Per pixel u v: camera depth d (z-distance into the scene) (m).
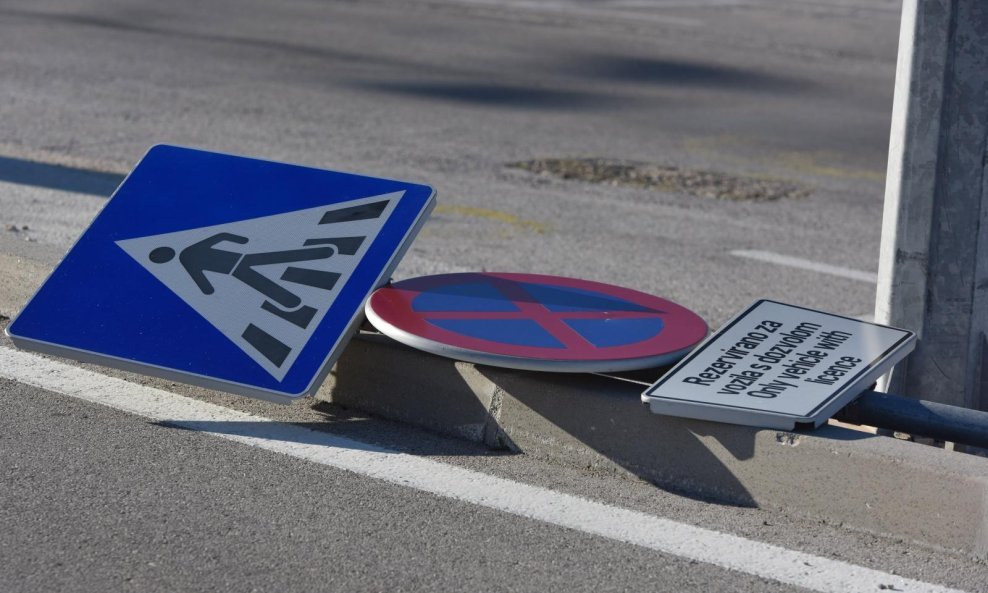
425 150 11.04
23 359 4.79
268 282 4.29
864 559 3.38
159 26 19.05
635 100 15.09
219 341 4.13
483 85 15.54
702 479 3.77
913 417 3.85
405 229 4.37
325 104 13.24
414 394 4.27
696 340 4.21
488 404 4.12
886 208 4.18
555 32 21.53
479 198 9.25
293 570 3.19
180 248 4.46
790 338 4.14
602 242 8.10
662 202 9.59
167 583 3.10
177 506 3.54
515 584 3.17
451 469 3.91
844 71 18.94
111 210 4.63
